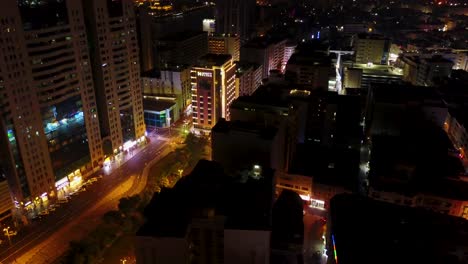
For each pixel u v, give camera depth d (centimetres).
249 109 18025
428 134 17738
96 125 19962
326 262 13512
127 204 15562
